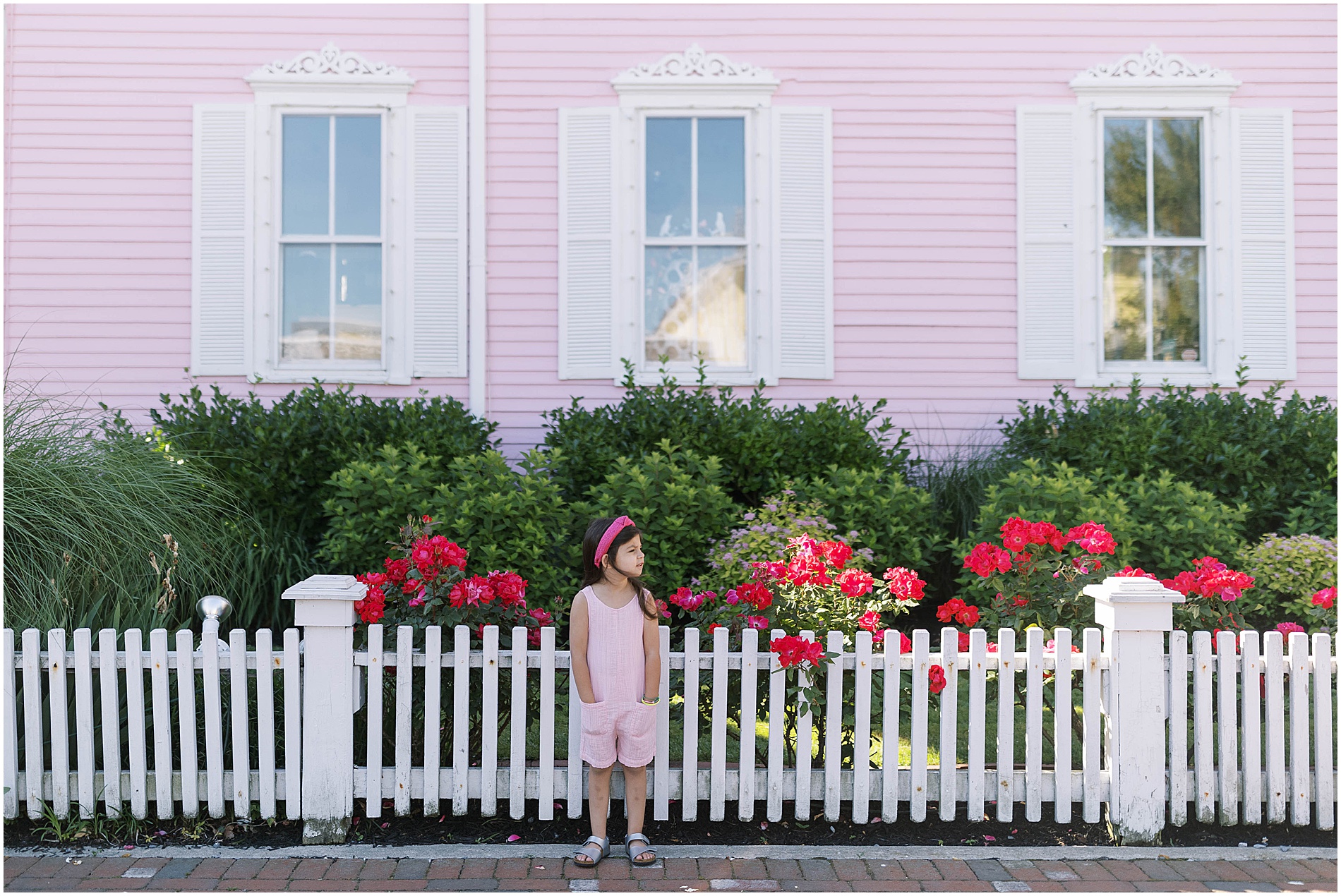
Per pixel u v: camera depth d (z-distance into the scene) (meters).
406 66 7.41
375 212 7.50
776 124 7.40
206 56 7.33
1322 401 6.51
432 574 3.68
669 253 7.49
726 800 3.71
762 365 7.39
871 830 3.58
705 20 7.42
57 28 7.23
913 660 3.53
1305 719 3.55
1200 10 7.39
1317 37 7.39
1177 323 7.47
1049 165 7.42
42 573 4.06
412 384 7.39
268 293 7.35
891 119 7.42
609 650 3.35
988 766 3.91
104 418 6.11
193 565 4.77
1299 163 7.44
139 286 7.27
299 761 3.53
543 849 3.42
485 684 3.51
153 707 3.48
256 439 5.95
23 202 7.20
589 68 7.40
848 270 7.43
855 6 7.41
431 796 3.51
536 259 7.42
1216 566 3.92
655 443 6.30
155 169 7.29
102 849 3.39
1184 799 3.54
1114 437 6.30
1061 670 3.55
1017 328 7.41
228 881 3.14
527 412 7.40
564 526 5.31
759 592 3.58
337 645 3.48
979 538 5.66
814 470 6.19
